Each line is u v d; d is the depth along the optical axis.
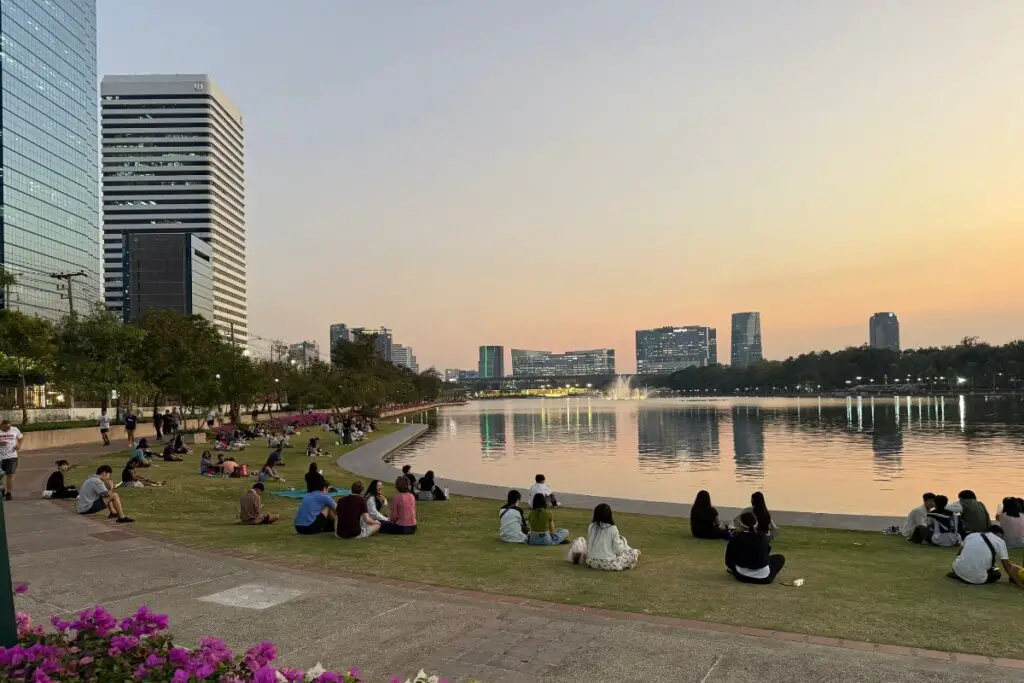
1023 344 188.62
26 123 136.50
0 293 51.34
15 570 10.05
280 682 4.64
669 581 9.85
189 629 7.45
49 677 4.53
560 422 91.38
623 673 6.21
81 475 23.44
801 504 23.81
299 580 9.52
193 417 57.84
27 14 137.62
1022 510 13.39
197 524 15.19
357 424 54.53
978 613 8.23
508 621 7.69
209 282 176.50
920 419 82.00
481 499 21.19
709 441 53.25
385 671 6.30
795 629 7.52
